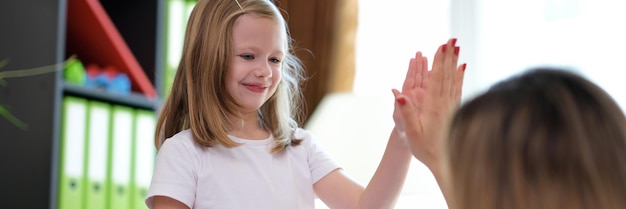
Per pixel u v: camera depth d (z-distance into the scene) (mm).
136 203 2350
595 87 714
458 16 2709
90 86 2238
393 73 2809
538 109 695
